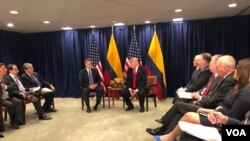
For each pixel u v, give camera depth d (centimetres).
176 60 608
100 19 525
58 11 428
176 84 614
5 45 642
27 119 441
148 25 616
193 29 589
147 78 505
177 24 598
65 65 687
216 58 304
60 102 602
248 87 190
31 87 467
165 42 612
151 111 470
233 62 258
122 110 486
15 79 432
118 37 639
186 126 196
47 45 702
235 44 559
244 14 530
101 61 656
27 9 403
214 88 280
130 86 486
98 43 654
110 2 374
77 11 433
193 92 346
